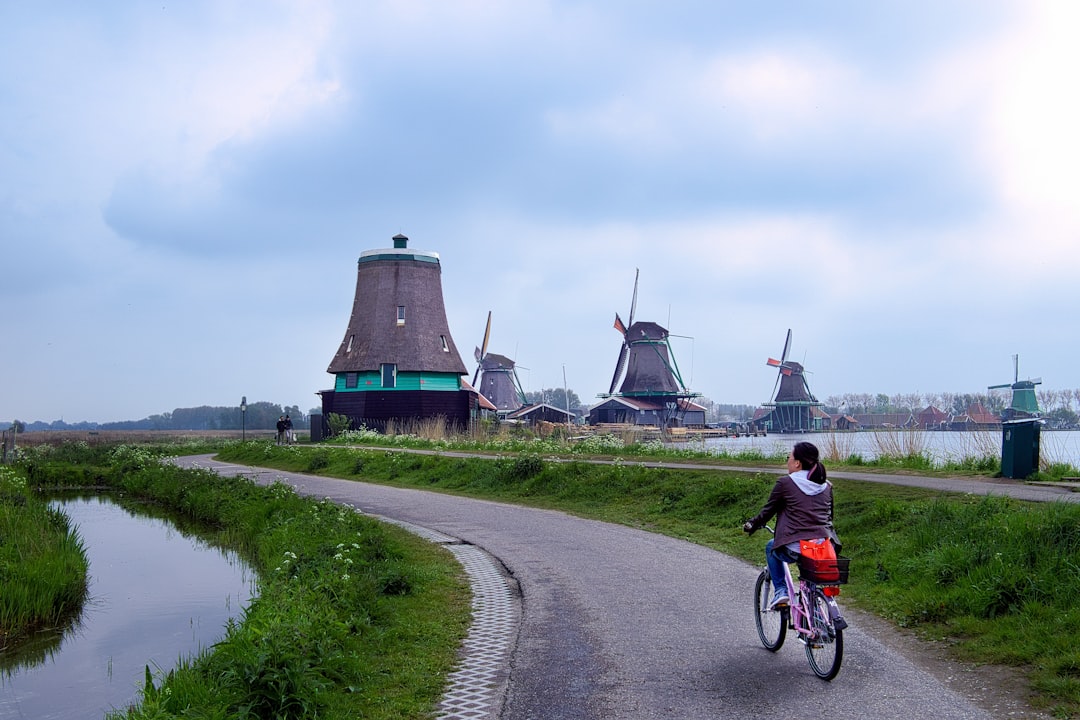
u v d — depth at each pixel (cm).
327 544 1278
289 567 1129
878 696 647
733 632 859
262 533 1738
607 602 1006
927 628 838
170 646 1073
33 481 3566
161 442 6519
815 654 710
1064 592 801
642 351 10181
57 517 1991
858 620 895
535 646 824
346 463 3331
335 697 678
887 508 1262
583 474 2230
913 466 2042
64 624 1204
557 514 1892
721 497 1694
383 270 5703
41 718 829
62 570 1404
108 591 1407
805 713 615
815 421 12812
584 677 720
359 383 5566
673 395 10056
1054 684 634
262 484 2784
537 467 2398
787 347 12850
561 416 8581
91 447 5044
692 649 798
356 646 813
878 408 13500
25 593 1238
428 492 2470
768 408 13150
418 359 5559
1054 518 927
